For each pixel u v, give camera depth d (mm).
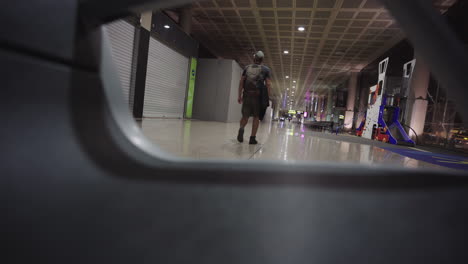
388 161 3184
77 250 269
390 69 12203
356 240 267
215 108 11633
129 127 479
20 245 271
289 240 268
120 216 281
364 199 298
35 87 300
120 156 355
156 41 8266
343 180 333
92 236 273
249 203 293
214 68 11586
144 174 324
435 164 3383
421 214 282
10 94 283
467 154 6527
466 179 336
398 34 10070
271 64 17656
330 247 267
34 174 288
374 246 265
